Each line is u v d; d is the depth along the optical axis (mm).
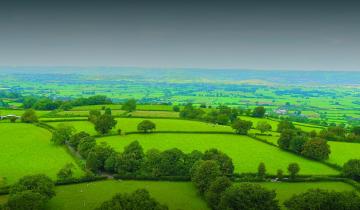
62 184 132375
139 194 102062
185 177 139000
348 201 100500
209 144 195375
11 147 180125
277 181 142625
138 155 149875
